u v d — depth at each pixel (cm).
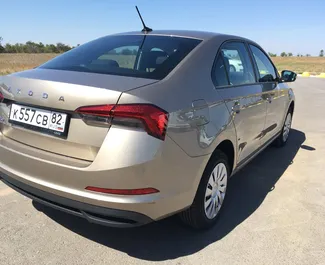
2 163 277
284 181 433
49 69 290
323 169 481
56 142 247
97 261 261
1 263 253
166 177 238
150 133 225
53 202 253
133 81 246
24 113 265
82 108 229
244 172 461
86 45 350
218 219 329
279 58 11438
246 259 269
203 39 327
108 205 228
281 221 330
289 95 550
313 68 5475
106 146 224
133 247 281
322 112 959
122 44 328
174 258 268
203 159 269
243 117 340
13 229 299
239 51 378
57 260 260
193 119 257
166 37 329
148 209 235
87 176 229
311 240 298
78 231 301
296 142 625
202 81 285
